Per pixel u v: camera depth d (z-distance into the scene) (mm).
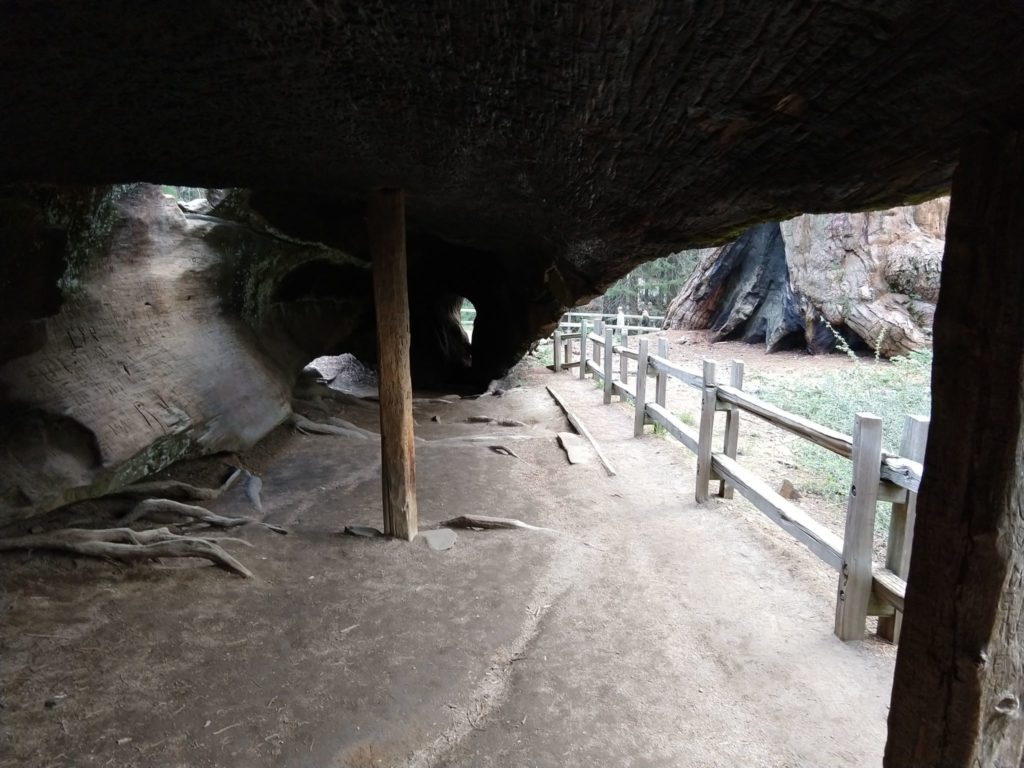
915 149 1501
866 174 1752
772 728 2658
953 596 1221
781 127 1734
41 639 3143
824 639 3275
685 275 23578
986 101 1170
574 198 3385
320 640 3283
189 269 5637
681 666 3078
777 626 3402
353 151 3117
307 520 4879
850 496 3182
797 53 1371
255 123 2592
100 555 3855
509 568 4113
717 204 2637
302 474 5918
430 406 9039
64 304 4215
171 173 3514
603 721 2709
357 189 4254
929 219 11609
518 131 2492
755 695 2859
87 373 4273
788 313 13438
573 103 2049
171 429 4738
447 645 3256
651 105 1892
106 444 4137
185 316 5633
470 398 9633
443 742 2588
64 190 3822
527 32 1632
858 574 3182
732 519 4852
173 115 2438
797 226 12773
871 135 1553
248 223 6289
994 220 1131
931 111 1322
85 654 3066
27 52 1802
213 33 1739
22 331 3793
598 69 1742
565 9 1458
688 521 4836
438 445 6914
